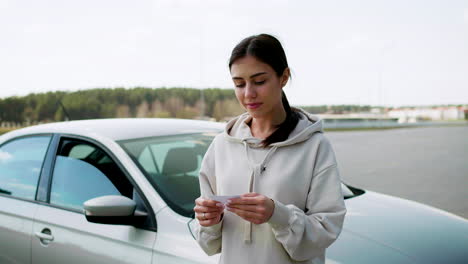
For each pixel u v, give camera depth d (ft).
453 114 259.19
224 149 4.07
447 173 27.63
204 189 4.15
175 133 8.07
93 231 6.51
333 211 3.61
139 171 6.64
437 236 6.33
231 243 3.84
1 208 8.13
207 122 9.39
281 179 3.64
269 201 3.29
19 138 8.98
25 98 158.20
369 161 36.76
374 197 8.08
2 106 154.81
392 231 6.22
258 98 3.62
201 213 3.58
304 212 3.76
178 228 5.76
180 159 7.37
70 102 165.68
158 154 7.25
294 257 3.50
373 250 5.57
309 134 3.77
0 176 8.84
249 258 3.72
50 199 7.59
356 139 72.38
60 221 7.04
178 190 6.63
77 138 7.75
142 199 6.30
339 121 135.13
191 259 5.31
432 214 7.36
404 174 27.96
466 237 6.53
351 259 5.26
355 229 6.12
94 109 173.27
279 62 3.63
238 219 3.84
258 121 3.98
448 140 64.59
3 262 7.84
